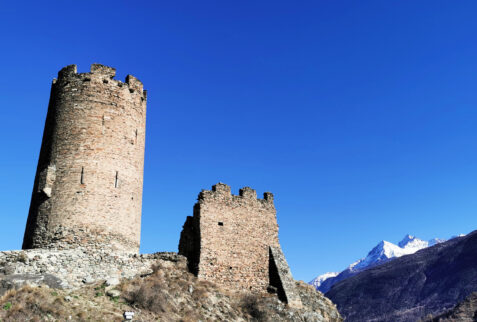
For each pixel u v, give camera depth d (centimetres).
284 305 3725
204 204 3725
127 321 2388
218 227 3741
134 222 3247
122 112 3375
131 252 3164
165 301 2825
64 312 2297
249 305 3497
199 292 3228
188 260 3619
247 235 3916
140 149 3462
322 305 4175
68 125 3216
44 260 2711
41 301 2312
